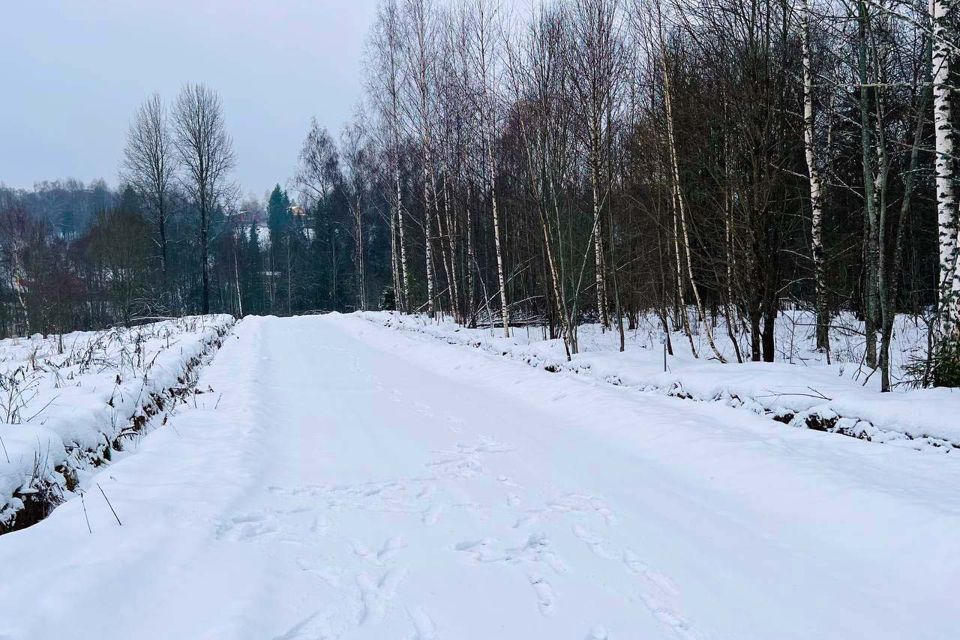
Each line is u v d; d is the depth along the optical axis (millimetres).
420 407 8516
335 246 50406
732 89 9227
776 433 6070
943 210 6820
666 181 11156
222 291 55719
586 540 4086
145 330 19266
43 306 27469
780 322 15312
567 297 18031
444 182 20391
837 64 8516
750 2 8844
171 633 2699
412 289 29188
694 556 3859
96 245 31844
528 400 9062
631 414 7246
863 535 3953
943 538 3639
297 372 11703
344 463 5758
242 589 3160
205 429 6582
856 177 12227
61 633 2547
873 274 8156
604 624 3061
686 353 12773
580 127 12445
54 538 3379
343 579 3436
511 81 13477
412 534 4121
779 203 9664
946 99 6664
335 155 44219
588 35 11773
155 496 4305
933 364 6656
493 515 4508
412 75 20219
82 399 5836
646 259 15672
